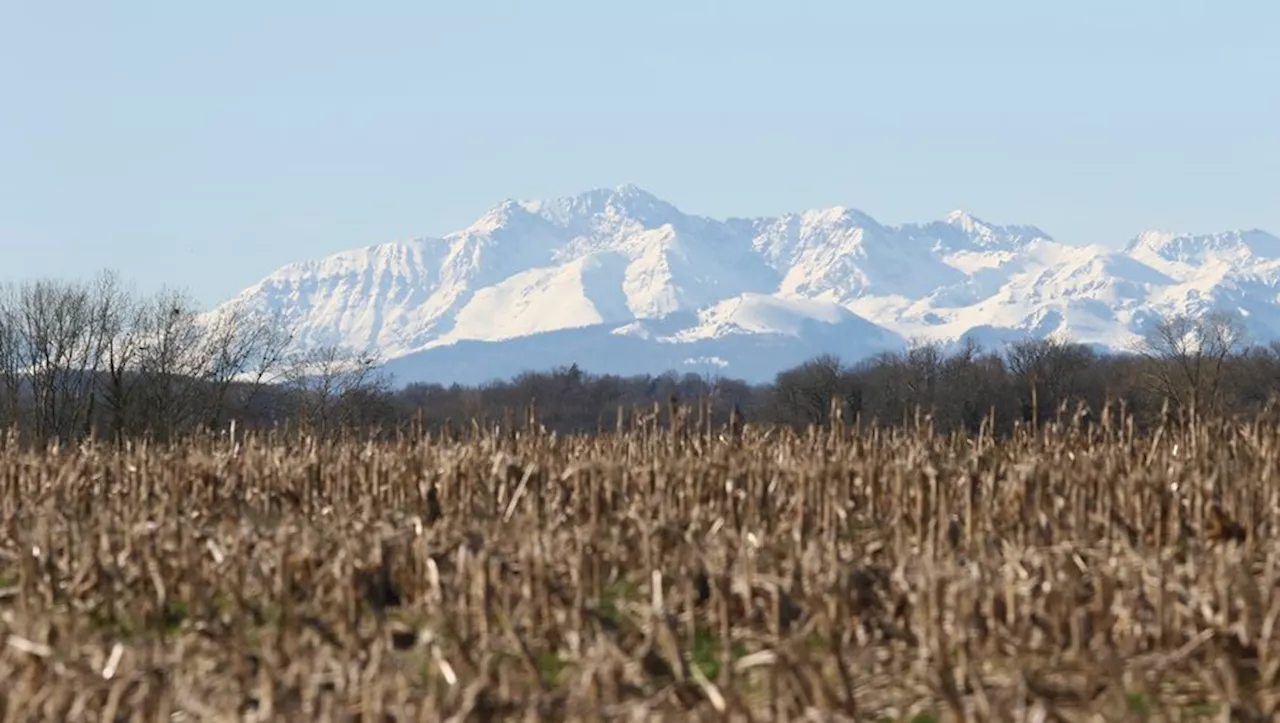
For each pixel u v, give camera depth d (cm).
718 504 8100
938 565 6331
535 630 5975
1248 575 6316
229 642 5684
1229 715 4900
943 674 4988
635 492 8525
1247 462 9119
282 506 8925
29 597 6700
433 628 6006
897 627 5878
